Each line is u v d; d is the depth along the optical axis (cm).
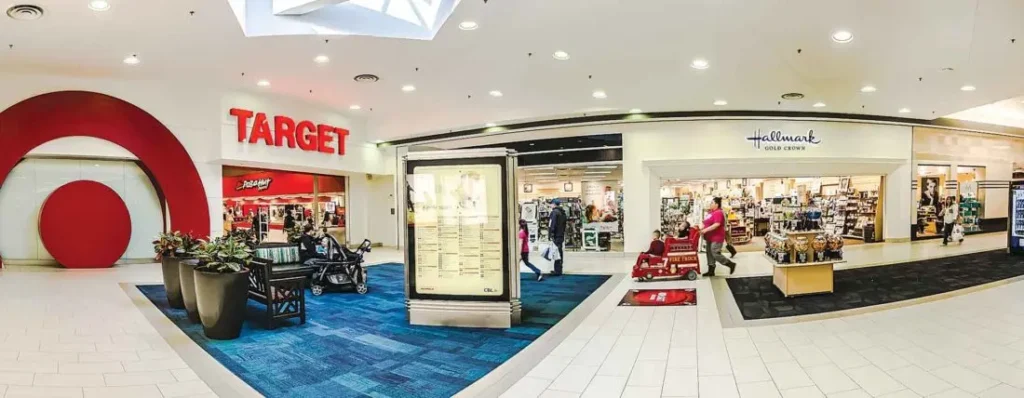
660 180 1185
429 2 631
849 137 1185
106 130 898
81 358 386
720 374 354
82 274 845
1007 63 715
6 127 828
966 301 576
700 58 703
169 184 953
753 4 518
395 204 1444
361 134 1306
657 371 364
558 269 880
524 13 546
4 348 405
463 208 527
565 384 341
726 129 1124
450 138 1309
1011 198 1005
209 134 972
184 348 426
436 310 524
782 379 342
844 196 1412
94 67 802
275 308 531
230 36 640
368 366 385
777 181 1416
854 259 973
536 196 1250
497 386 340
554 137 1202
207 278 454
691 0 509
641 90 902
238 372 368
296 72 811
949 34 596
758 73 779
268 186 1619
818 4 514
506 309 509
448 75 812
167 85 948
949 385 325
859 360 379
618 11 539
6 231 891
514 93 935
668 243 802
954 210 1209
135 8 550
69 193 909
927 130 1286
